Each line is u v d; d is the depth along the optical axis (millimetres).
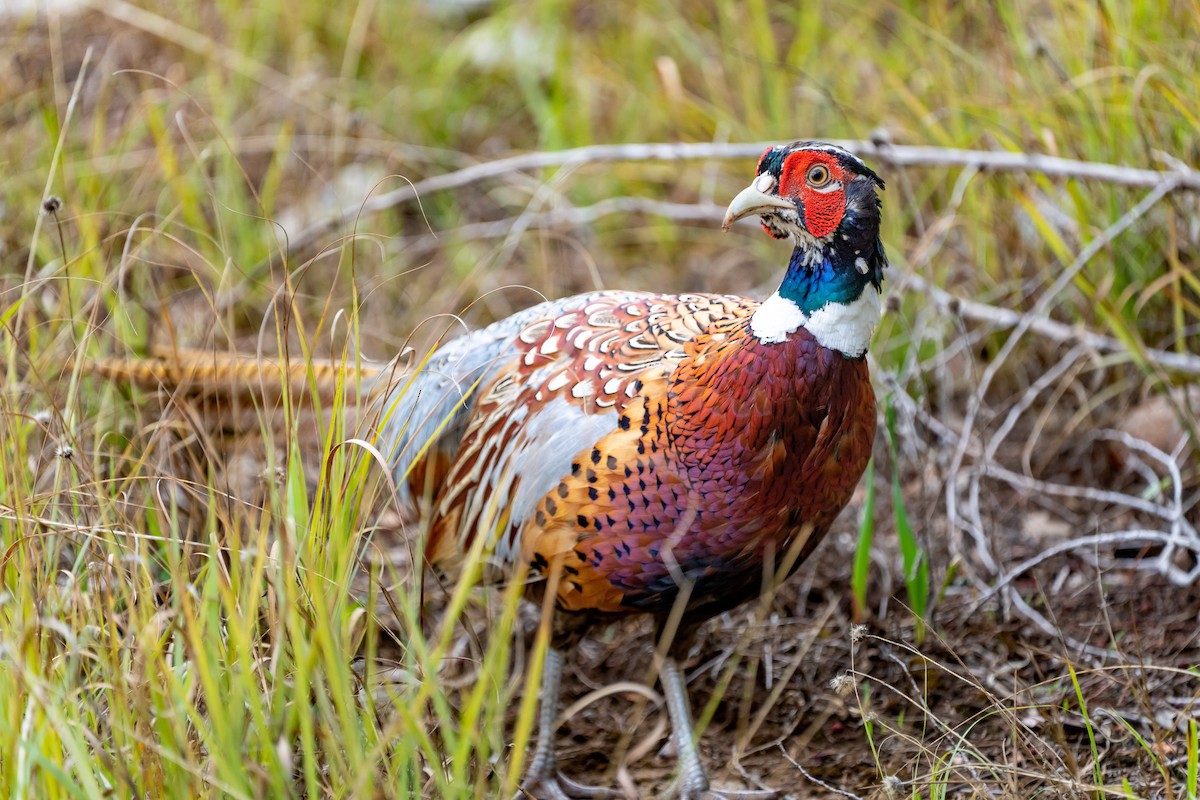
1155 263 6836
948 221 6730
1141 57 6895
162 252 7949
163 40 10039
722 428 4477
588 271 8703
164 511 5113
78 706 4074
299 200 8898
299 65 9883
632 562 4699
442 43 10633
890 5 8469
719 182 8820
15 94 8820
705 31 9750
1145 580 6035
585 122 9305
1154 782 4770
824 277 4453
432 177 9391
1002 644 5727
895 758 5160
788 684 5637
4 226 7469
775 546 4715
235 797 3734
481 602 5895
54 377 5988
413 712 3787
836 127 8234
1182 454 6461
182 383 5559
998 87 7539
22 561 4410
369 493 4613
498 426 5043
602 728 5578
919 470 6531
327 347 7492
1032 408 7270
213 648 4012
